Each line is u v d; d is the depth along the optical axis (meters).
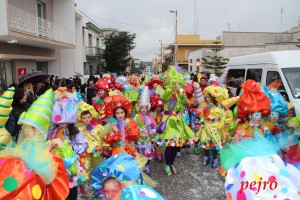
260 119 4.99
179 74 6.28
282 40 35.69
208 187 5.51
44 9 19.70
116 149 4.93
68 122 4.20
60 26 19.58
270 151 3.35
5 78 15.05
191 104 7.55
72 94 5.39
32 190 2.51
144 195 2.70
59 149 3.64
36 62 18.92
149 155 5.98
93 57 34.28
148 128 6.01
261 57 8.56
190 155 7.50
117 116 5.16
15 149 2.77
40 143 2.95
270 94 5.43
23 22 14.22
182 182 5.75
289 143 4.84
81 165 4.43
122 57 34.91
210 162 6.82
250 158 3.20
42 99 3.41
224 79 11.20
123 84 9.13
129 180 3.39
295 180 2.99
